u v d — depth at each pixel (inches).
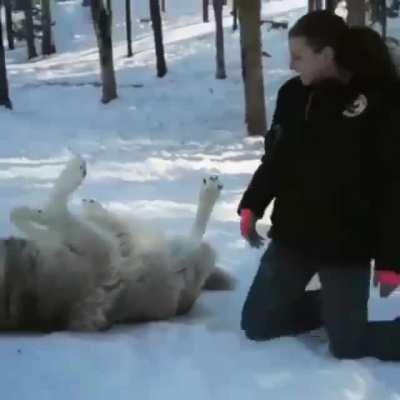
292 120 202.4
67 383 183.5
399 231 189.0
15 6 2055.9
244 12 826.2
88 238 216.7
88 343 206.2
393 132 191.0
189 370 190.1
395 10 1553.9
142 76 1363.2
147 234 228.8
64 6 2054.6
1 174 478.0
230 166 576.1
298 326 217.3
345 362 195.2
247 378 185.8
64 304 218.1
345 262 197.5
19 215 216.5
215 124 961.5
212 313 241.3
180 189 446.0
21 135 757.3
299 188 201.2
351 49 196.9
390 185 190.7
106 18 1118.4
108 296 219.3
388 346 200.4
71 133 800.9
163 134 850.8
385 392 180.4
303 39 197.8
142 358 197.6
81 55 1738.4
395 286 192.5
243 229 210.1
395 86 196.9
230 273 269.3
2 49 1032.8
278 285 208.8
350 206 196.2
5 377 186.5
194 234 241.4
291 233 203.2
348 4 748.0
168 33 1761.8
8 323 217.8
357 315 199.5
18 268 215.5
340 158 195.6
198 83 1283.2
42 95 1168.8
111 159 589.6
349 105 195.5
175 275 231.6
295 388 180.2
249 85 835.4
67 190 217.0
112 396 176.9
